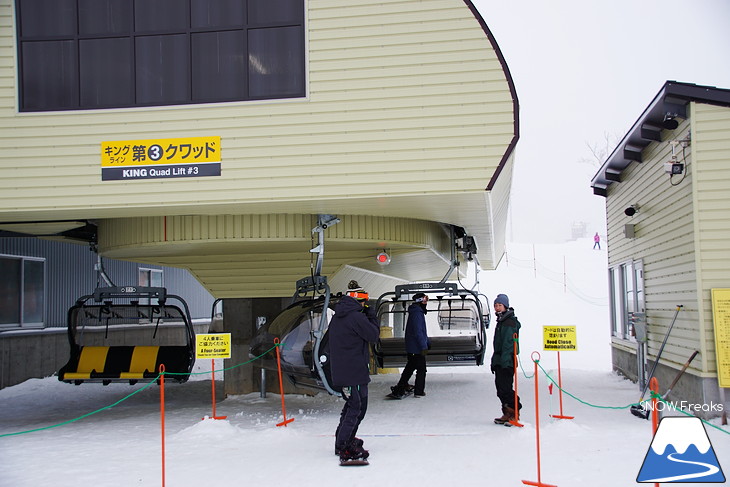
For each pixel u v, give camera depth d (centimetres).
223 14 970
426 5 935
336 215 1089
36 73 981
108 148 962
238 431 917
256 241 1080
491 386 1452
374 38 940
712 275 937
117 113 965
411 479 656
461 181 912
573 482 636
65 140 966
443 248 1495
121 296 1182
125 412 1209
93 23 986
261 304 1391
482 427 927
